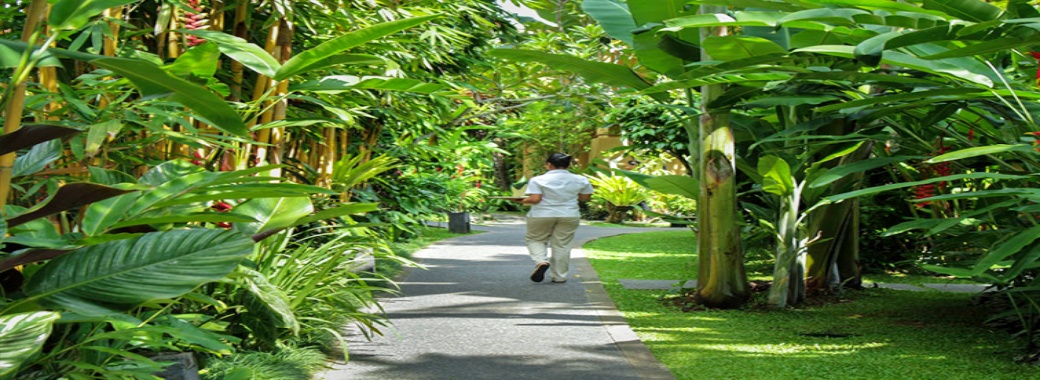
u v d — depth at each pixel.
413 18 3.36
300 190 2.96
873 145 7.14
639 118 9.89
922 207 6.36
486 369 4.68
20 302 2.42
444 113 9.25
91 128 3.15
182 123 3.69
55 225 3.47
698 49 6.30
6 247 2.84
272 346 4.59
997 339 5.52
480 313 6.54
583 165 25.72
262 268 4.93
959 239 5.38
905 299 7.45
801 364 4.83
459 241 13.59
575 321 6.22
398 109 7.96
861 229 9.36
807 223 7.20
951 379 4.47
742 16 4.56
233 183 3.29
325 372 4.57
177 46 5.07
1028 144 4.50
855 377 4.52
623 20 6.80
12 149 2.31
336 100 6.37
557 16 16.19
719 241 6.77
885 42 3.79
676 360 4.96
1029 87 5.10
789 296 6.98
